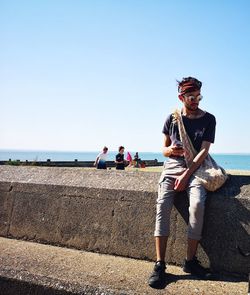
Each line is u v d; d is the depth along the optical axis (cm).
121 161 1931
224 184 386
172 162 390
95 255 414
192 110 393
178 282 335
